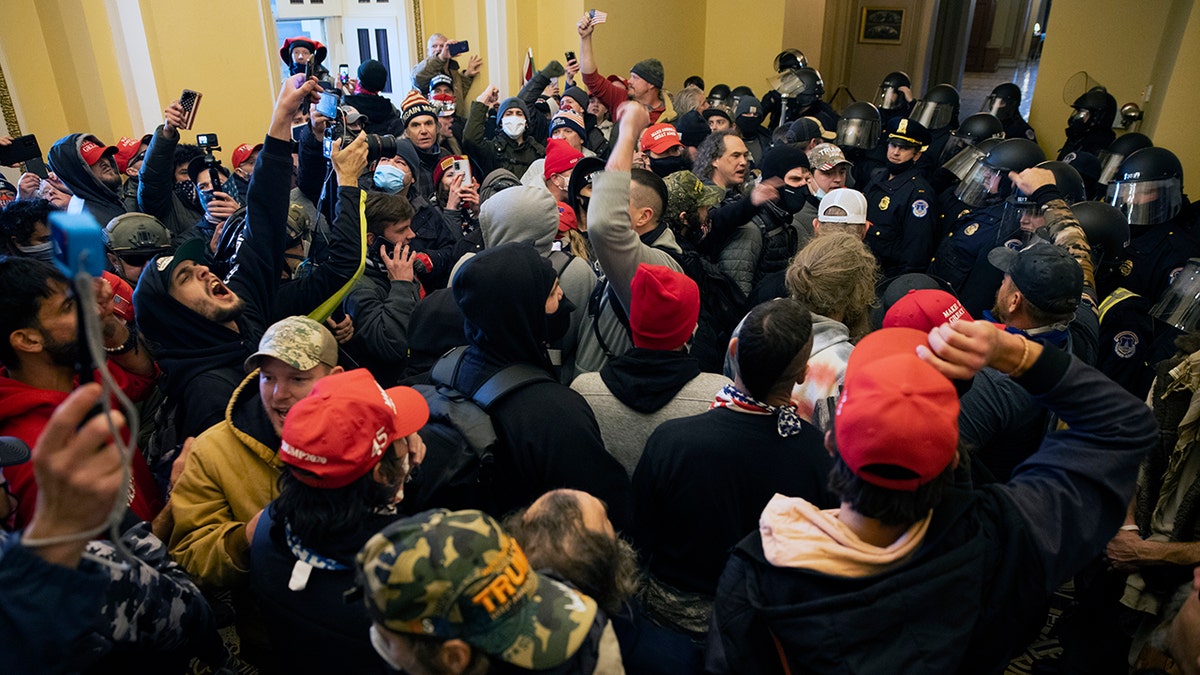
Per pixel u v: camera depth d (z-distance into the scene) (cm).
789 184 301
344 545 118
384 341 234
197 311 183
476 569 83
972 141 491
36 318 150
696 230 299
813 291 198
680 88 855
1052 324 188
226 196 291
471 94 734
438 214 352
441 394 167
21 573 81
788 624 98
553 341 206
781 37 848
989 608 103
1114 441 109
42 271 153
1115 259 273
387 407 124
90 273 66
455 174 367
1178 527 172
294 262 274
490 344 166
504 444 157
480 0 695
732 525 146
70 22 457
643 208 246
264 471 157
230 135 535
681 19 828
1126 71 663
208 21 505
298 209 277
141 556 125
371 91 481
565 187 322
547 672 88
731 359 171
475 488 156
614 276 200
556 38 729
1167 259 321
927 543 102
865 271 202
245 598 160
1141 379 253
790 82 649
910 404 95
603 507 126
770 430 146
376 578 83
